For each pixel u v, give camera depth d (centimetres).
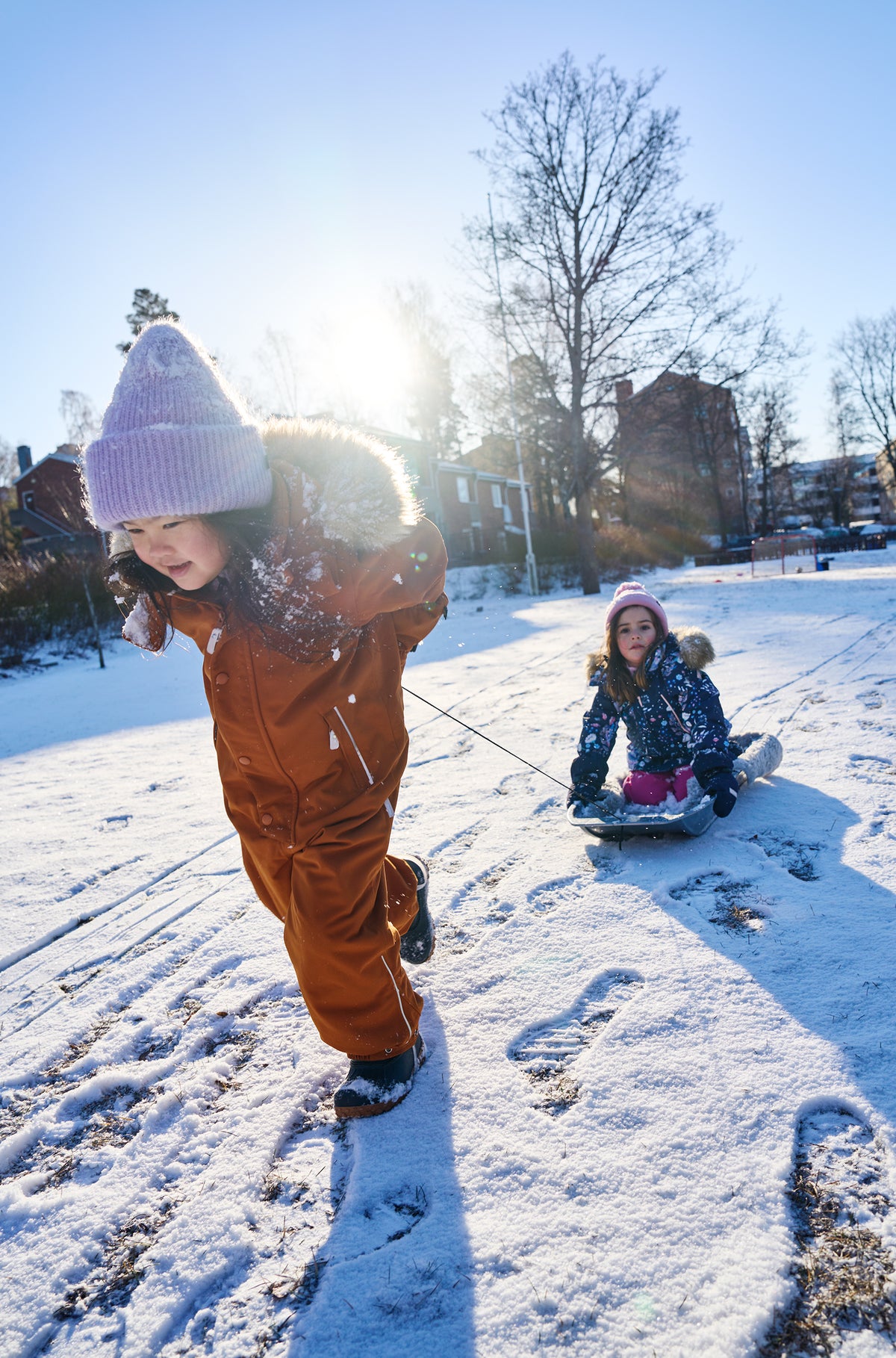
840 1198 152
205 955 290
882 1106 172
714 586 1891
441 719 639
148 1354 139
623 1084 190
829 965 228
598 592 2338
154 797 528
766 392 5700
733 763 346
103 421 179
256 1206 169
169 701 980
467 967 253
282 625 182
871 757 408
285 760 189
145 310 2758
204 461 171
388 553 188
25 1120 209
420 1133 183
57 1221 172
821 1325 129
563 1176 165
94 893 366
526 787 439
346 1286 146
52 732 835
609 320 2291
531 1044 212
